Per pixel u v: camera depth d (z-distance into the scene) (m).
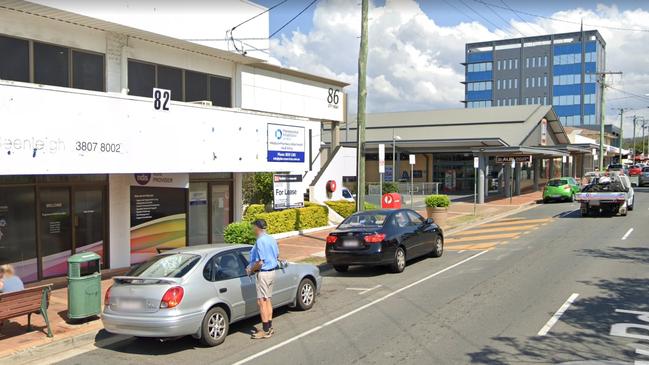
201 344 8.28
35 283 12.20
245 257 9.26
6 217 11.74
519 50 124.56
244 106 19.70
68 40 13.14
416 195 40.44
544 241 18.48
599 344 7.45
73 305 9.23
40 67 12.62
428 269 14.15
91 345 8.59
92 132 11.29
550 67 121.25
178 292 7.86
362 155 17.78
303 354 7.60
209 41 16.42
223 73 17.84
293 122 17.30
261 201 23.00
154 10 14.48
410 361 7.04
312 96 24.16
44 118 10.42
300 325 9.19
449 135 45.69
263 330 8.57
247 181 22.72
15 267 11.92
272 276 8.61
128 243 14.31
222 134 14.59
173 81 16.06
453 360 6.99
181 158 13.35
